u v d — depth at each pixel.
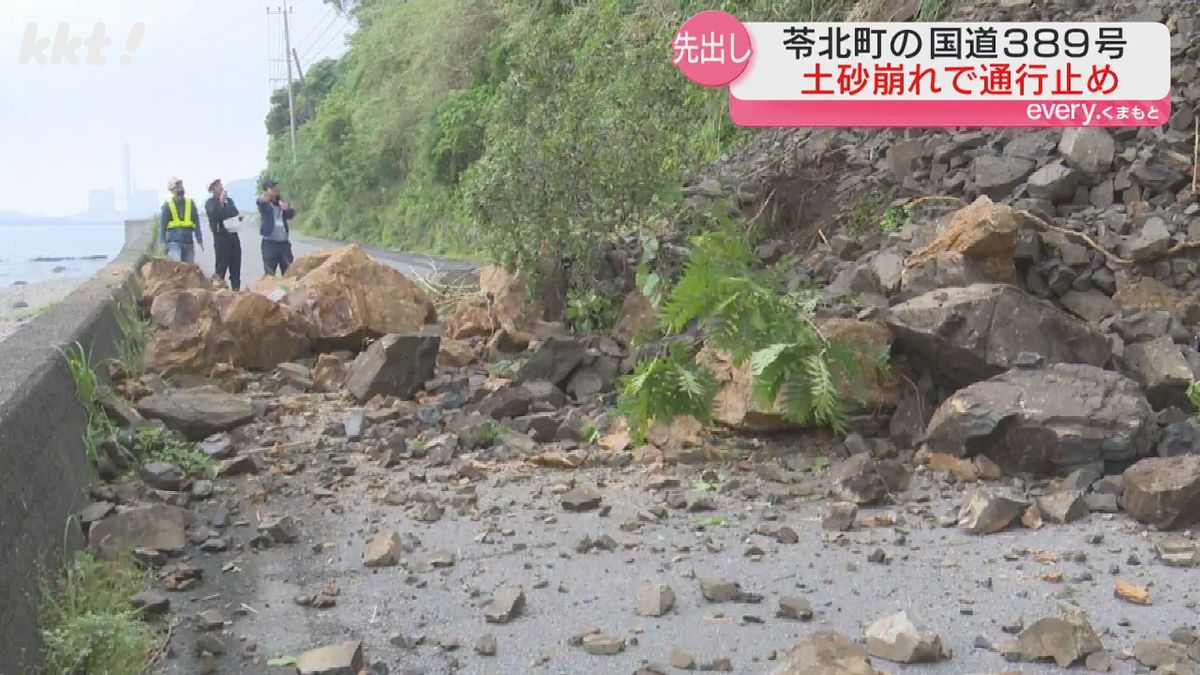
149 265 9.92
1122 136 8.18
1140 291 6.91
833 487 5.57
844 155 9.71
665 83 9.13
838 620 4.00
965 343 6.02
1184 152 7.86
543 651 3.79
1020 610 4.05
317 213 39.41
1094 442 5.40
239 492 5.59
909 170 8.98
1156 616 3.96
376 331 8.81
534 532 5.02
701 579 4.38
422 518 5.21
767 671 3.58
